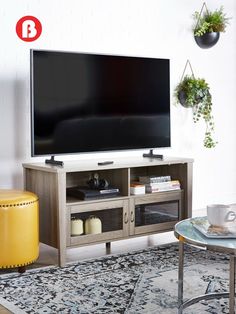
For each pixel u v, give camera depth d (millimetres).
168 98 3721
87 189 3236
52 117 3160
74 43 3707
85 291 2490
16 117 3455
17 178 3477
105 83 3381
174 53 4285
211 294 2297
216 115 4648
